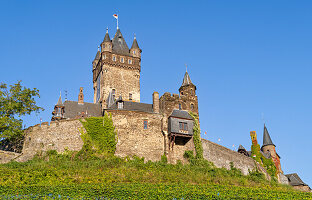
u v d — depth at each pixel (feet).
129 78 233.14
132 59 239.50
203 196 100.17
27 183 109.29
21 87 164.96
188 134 171.32
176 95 181.27
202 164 165.68
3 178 110.22
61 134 156.56
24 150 154.71
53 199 92.17
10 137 151.53
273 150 245.04
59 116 185.68
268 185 157.07
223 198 100.12
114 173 128.47
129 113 167.32
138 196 97.86
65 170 127.85
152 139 165.99
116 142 159.43
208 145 176.96
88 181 115.75
